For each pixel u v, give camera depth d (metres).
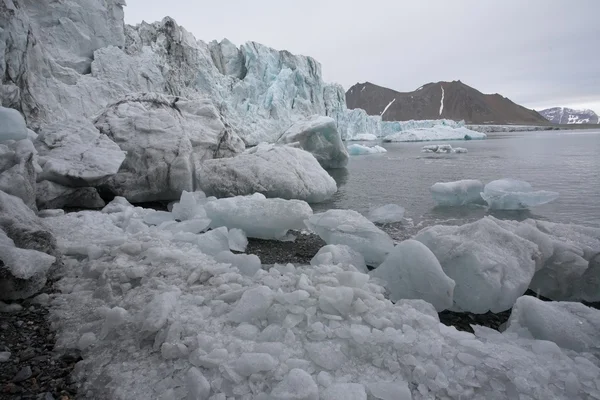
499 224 3.25
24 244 2.49
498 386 1.56
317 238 4.42
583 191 7.36
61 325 2.09
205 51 28.72
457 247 2.81
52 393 1.59
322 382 1.57
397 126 49.69
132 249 3.00
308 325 1.95
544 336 1.97
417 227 5.03
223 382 1.59
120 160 5.61
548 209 6.01
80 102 14.91
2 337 1.95
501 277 2.56
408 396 1.50
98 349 1.88
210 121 8.36
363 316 2.03
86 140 5.84
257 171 6.93
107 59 17.75
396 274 2.74
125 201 5.57
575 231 3.21
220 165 7.07
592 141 26.47
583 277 2.78
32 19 15.97
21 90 11.25
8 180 3.62
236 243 3.97
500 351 1.76
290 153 7.64
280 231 4.35
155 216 4.77
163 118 7.28
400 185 8.97
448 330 1.95
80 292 2.43
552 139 31.59
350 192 8.12
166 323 1.98
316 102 34.38
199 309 2.17
